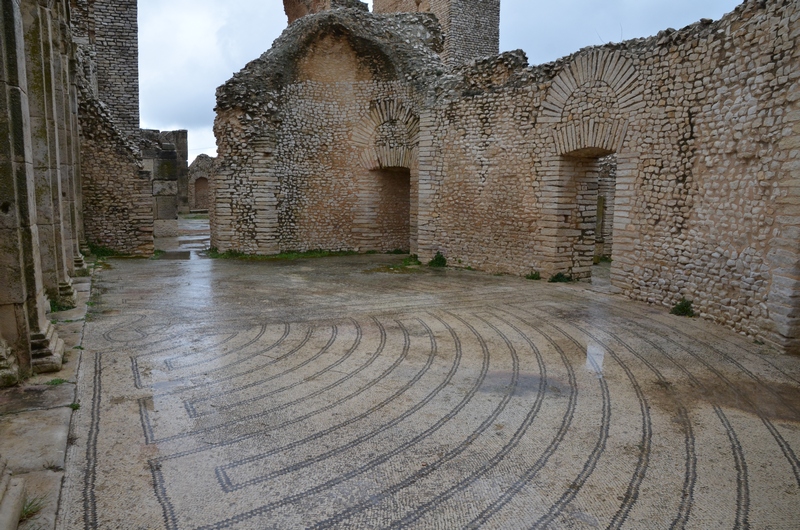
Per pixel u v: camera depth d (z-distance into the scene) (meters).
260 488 3.27
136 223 15.21
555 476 3.48
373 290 10.16
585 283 11.23
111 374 5.20
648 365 5.79
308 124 16.42
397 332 7.02
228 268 13.16
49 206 7.45
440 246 13.80
